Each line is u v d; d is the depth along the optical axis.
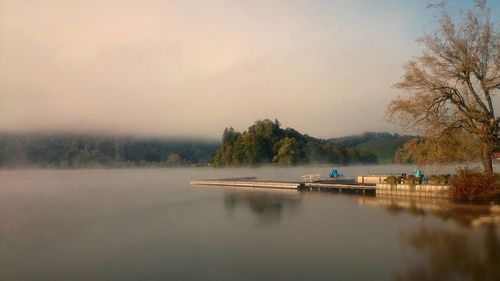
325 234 24.02
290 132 168.38
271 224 27.75
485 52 33.47
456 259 18.11
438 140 34.72
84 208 39.78
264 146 150.12
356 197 40.88
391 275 16.53
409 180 38.66
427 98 35.22
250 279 16.66
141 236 25.08
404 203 34.66
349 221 27.70
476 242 20.62
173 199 46.88
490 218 26.41
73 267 19.03
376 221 27.22
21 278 17.75
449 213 28.70
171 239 23.98
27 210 38.91
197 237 24.31
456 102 34.62
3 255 21.25
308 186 53.12
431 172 39.19
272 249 21.03
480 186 32.81
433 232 23.14
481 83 33.31
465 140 34.44
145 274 17.70
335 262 18.48
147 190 63.06
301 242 22.30
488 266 17.02
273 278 16.70
